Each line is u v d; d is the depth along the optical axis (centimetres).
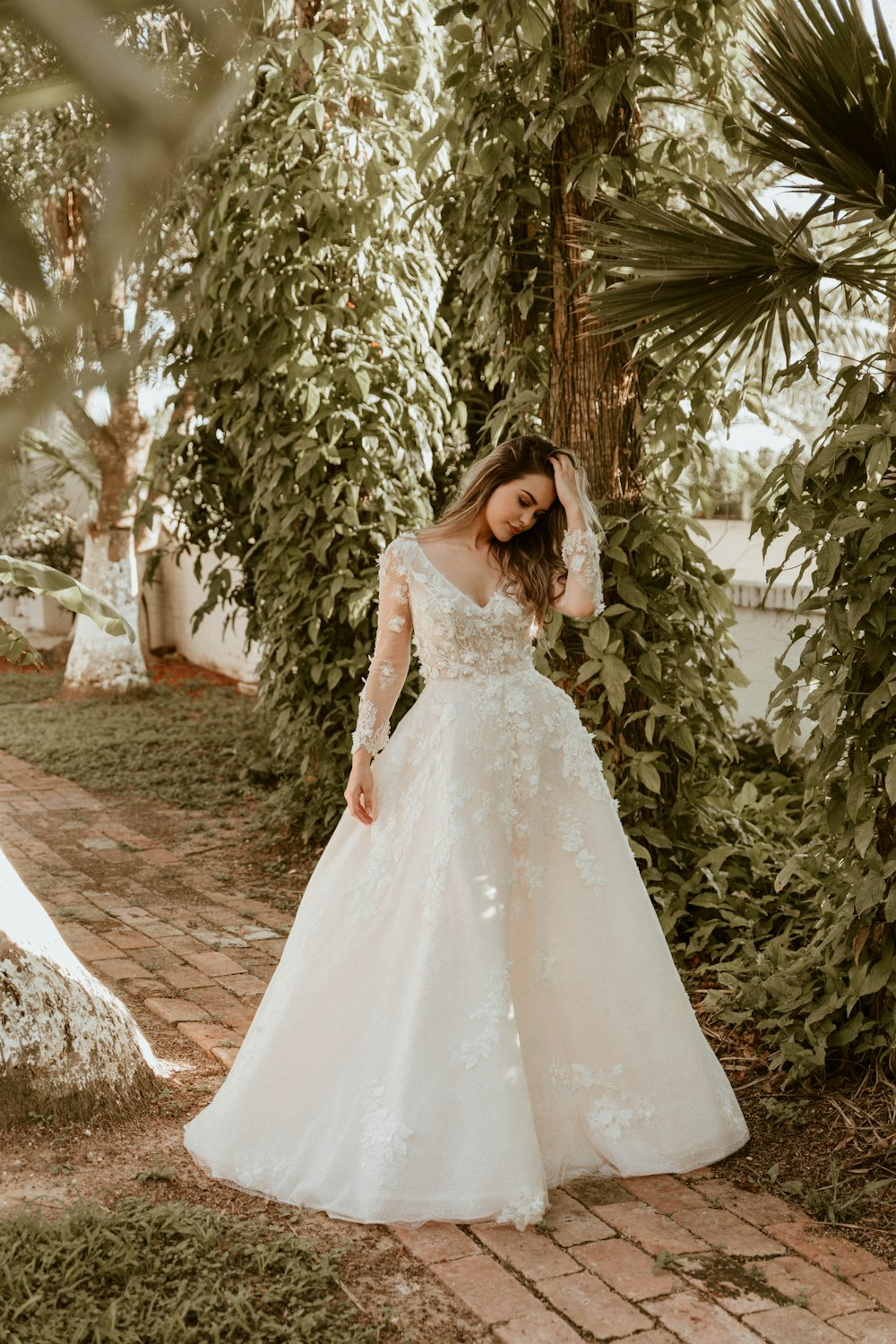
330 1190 279
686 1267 259
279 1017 300
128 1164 296
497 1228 273
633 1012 304
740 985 394
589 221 376
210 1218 265
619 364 452
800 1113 335
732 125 418
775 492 358
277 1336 228
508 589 306
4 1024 304
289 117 530
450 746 292
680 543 473
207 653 1354
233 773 799
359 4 529
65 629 1532
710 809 497
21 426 30
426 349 591
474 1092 276
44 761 848
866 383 329
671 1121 305
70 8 30
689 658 462
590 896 304
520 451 308
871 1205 289
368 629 598
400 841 296
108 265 31
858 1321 241
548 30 422
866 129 303
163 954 468
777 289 340
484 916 282
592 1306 244
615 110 434
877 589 319
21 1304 232
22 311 30
